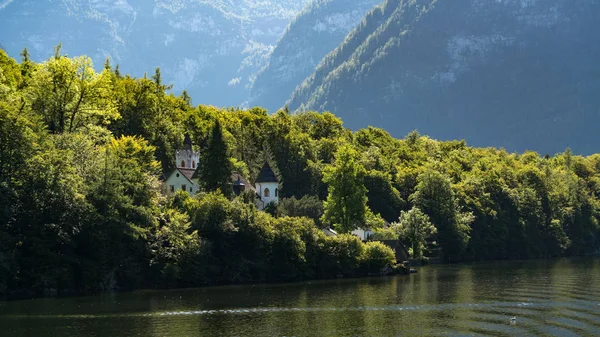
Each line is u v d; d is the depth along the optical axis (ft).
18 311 378.53
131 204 478.59
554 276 561.02
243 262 513.04
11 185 426.51
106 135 565.53
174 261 482.28
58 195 437.99
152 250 476.95
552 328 344.69
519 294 449.06
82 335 327.67
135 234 463.01
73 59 536.42
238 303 413.18
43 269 431.43
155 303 409.08
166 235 487.61
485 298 432.66
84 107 542.57
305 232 546.67
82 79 537.65
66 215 437.99
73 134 490.08
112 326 346.54
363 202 636.48
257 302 417.69
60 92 530.68
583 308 395.55
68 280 439.63
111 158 477.36
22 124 433.48
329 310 392.47
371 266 576.61
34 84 534.37
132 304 403.95
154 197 510.17
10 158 429.38
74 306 394.32
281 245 528.63
